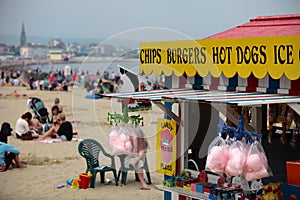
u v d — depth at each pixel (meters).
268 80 7.20
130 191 10.97
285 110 7.64
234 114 7.15
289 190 6.71
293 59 6.58
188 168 8.26
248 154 6.60
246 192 6.75
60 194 10.89
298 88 6.87
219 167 6.67
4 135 13.34
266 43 6.84
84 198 10.57
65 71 51.03
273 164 7.91
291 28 7.48
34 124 18.17
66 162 14.10
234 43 7.17
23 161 14.15
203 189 7.38
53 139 17.36
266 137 8.28
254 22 8.29
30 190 11.28
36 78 60.91
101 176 11.66
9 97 37.66
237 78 7.57
